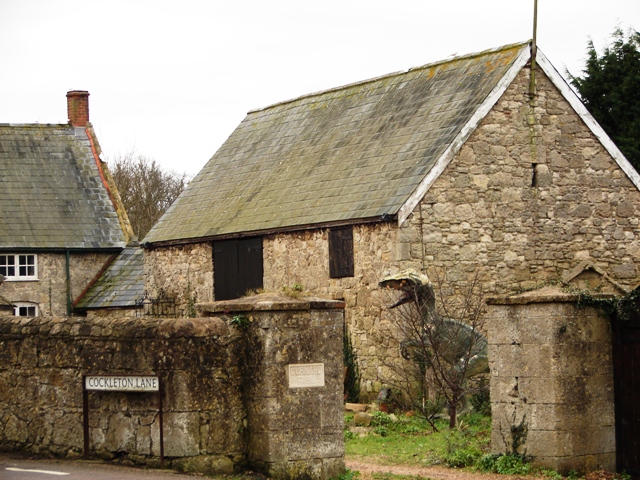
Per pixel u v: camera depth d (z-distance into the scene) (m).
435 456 16.88
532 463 15.41
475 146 26.25
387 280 22.45
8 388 15.41
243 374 13.92
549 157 27.17
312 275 27.61
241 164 33.34
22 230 39.00
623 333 15.58
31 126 43.12
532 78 27.08
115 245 39.84
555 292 15.81
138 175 62.75
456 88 27.89
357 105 30.95
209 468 13.66
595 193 27.75
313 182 29.08
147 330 14.05
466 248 25.89
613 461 15.56
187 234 31.89
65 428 14.79
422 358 22.36
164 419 13.87
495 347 15.86
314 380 13.80
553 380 15.28
